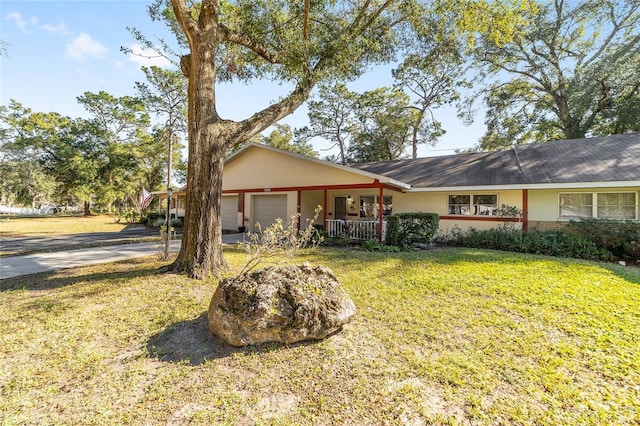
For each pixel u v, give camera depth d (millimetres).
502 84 22125
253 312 3148
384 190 14148
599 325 3668
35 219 27547
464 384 2602
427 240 10422
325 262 7445
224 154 6383
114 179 31562
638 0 17172
